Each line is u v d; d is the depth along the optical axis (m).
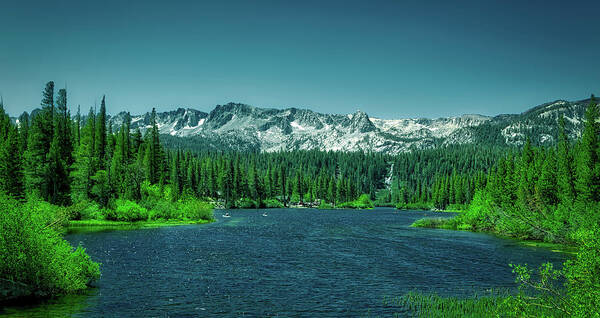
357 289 28.84
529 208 64.56
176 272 33.91
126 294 26.19
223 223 90.88
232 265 37.72
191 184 164.88
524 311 16.17
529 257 42.72
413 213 159.88
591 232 14.57
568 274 14.48
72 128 124.44
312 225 87.88
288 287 29.36
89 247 46.28
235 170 180.62
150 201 93.75
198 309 23.55
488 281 31.39
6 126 100.75
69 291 25.42
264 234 66.69
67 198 79.50
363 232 71.75
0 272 22.91
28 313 20.91
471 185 183.38
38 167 77.75
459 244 54.25
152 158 115.38
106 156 101.25
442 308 23.44
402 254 45.12
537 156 89.38
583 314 13.10
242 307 24.14
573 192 67.06
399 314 22.72
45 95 99.88
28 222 23.38
